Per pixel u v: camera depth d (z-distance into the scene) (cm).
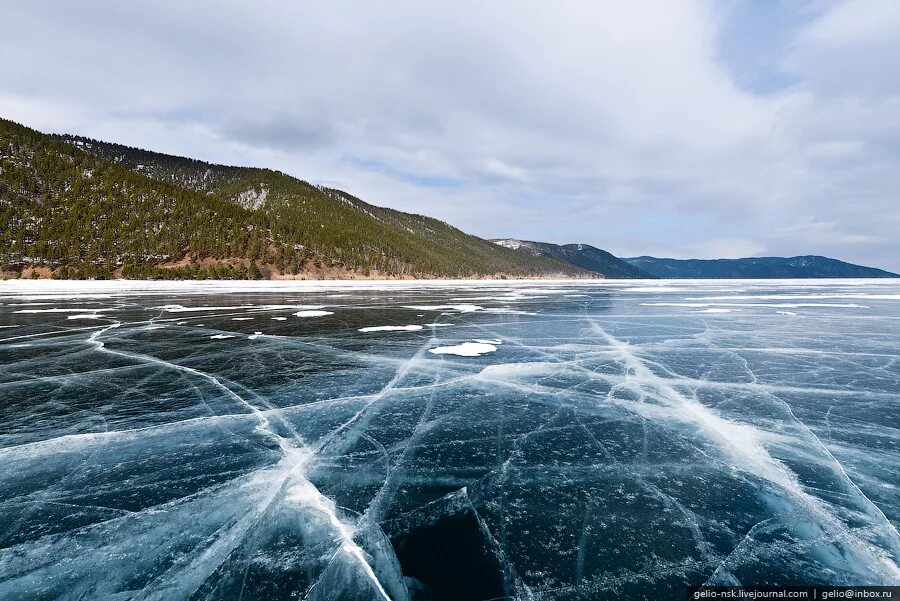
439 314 2306
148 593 336
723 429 687
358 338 1525
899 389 906
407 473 537
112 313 2277
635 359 1194
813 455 593
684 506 466
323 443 627
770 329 1748
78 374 1022
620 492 495
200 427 688
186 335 1580
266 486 502
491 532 418
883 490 500
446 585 345
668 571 364
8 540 401
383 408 783
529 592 337
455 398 843
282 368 1083
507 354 1256
